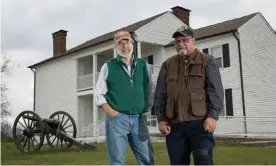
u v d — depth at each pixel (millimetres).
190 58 4250
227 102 21203
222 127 21109
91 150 14664
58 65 29094
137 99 4340
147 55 25688
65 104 27922
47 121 15742
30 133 15797
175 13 26500
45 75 30547
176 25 25781
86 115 27188
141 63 4504
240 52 20844
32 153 14672
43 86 30641
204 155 3994
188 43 4266
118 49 4418
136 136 4340
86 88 25953
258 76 21875
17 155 14070
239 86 20750
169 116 4230
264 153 11180
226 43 21469
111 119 4289
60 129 15906
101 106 4281
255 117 19422
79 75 27328
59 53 30094
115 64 4375
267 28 23281
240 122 20391
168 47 24453
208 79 4145
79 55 26719
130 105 4289
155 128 23016
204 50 22406
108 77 4348
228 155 10797
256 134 18812
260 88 21906
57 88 28984
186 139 4207
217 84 4109
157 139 18922
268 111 22219
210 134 4098
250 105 20875
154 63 25109
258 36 22422
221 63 21672
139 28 23297
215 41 21953
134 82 4367
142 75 4461
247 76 21000
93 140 20547
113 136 4246
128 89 4312
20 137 16094
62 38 30312
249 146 14203
